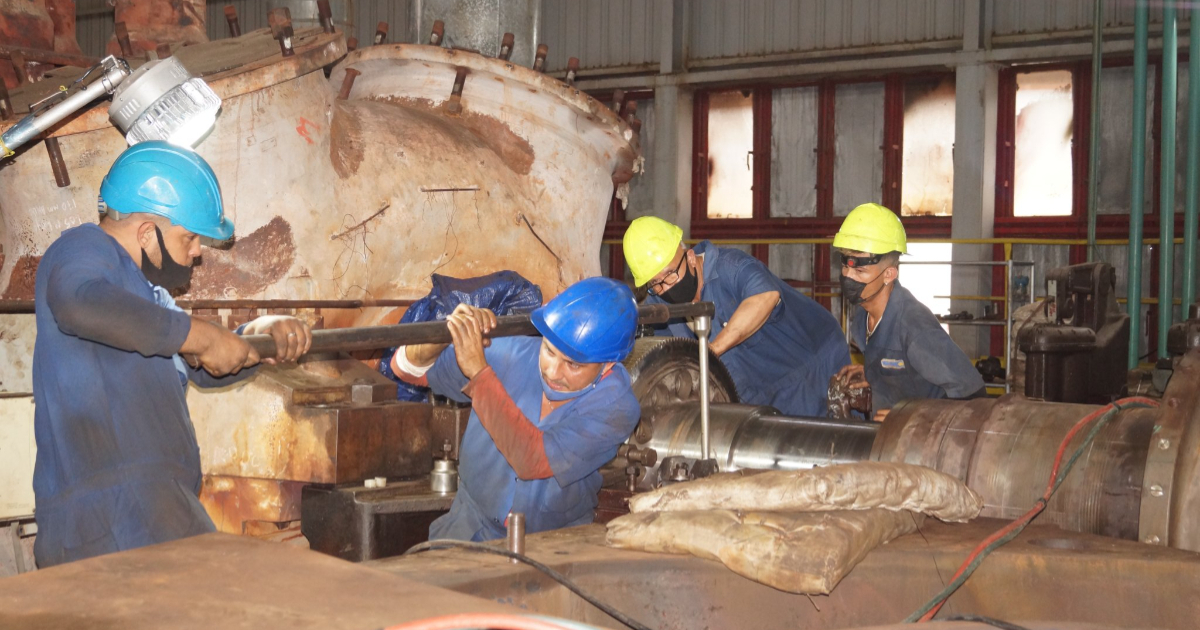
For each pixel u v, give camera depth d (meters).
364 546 2.99
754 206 13.76
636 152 5.23
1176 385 2.25
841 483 1.96
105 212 2.47
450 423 3.46
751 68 13.30
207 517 2.46
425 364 2.80
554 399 2.60
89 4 16.31
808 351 4.53
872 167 13.12
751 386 4.48
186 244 2.50
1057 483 2.25
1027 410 2.53
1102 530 2.26
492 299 3.97
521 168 4.73
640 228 4.13
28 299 3.50
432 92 4.68
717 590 1.92
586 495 2.76
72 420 2.30
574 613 1.84
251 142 3.64
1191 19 8.22
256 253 3.69
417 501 3.05
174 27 4.40
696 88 13.88
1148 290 11.54
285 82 3.75
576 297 2.52
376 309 4.11
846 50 12.80
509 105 4.72
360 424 3.17
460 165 4.38
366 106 4.35
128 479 2.32
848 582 1.96
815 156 13.42
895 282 4.00
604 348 2.48
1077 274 5.91
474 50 4.64
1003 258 12.27
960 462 2.46
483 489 2.72
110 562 1.37
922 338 3.79
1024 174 12.30
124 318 2.09
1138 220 8.70
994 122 12.30
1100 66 9.98
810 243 12.93
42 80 4.08
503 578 1.74
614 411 2.53
